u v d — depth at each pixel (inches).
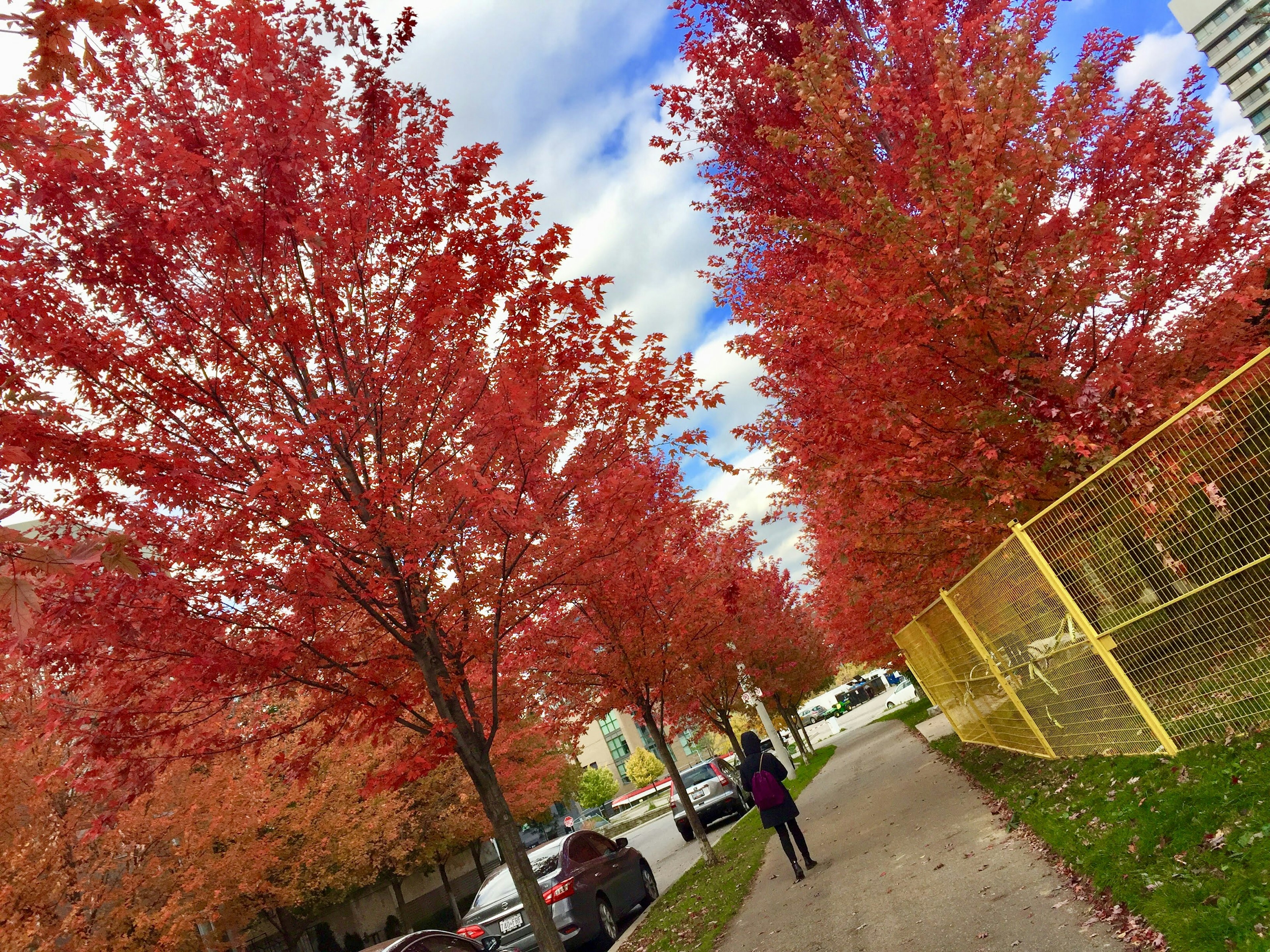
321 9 230.1
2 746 414.0
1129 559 204.2
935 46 267.6
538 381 232.1
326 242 222.8
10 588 113.0
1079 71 255.1
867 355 297.6
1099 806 206.4
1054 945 155.3
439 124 244.5
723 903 360.2
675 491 324.5
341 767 730.8
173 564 193.6
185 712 208.5
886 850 313.9
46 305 193.6
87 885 442.9
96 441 175.3
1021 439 293.7
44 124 133.9
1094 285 259.9
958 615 336.5
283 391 238.8
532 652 448.5
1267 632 174.9
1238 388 168.7
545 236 225.1
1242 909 125.3
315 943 973.2
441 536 220.4
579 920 406.6
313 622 216.8
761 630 911.0
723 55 386.9
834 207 361.4
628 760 3671.3
